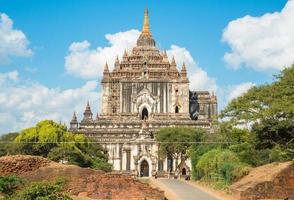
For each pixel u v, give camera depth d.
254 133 67.38
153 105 169.25
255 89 71.31
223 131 85.31
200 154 104.00
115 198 58.00
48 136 114.19
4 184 52.59
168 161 149.50
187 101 169.62
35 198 44.47
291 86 66.12
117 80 173.00
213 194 70.19
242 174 71.62
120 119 167.25
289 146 66.69
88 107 170.88
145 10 187.50
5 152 119.31
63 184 59.19
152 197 59.09
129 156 154.75
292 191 60.00
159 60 178.00
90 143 134.38
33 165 72.31
